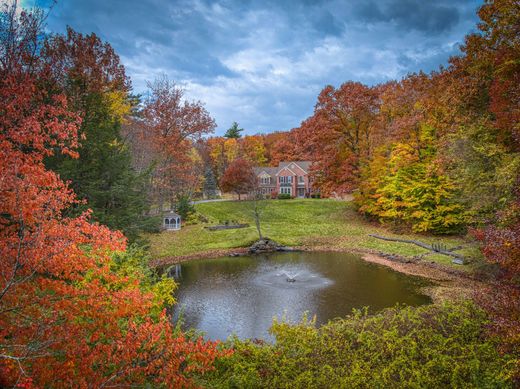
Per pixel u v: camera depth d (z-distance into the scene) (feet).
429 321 31.48
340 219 136.77
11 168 17.44
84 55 66.54
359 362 25.71
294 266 82.94
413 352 26.23
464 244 87.40
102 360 17.60
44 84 50.24
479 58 62.03
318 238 112.88
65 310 17.56
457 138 64.54
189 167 160.97
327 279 70.59
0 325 15.80
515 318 21.44
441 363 24.97
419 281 66.80
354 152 133.28
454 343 27.12
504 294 23.36
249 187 150.82
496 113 51.75
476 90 63.57
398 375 24.61
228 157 269.64
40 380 15.43
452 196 97.40
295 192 232.53
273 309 54.70
